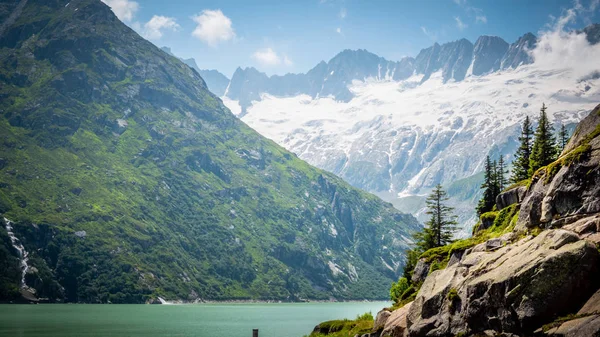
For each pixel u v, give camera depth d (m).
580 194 43.84
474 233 93.12
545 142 108.00
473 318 43.16
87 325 187.50
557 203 45.59
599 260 37.44
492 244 53.97
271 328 182.12
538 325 37.88
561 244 39.78
